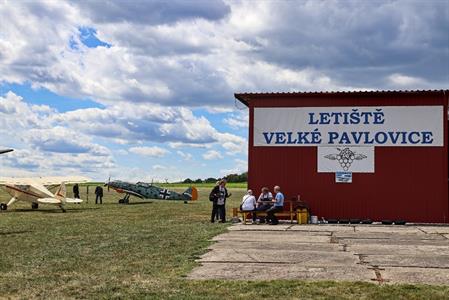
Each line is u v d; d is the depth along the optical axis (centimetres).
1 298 807
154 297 802
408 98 2181
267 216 2122
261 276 963
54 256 1212
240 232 1742
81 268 1055
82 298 805
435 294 806
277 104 2264
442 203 2139
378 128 2194
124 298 800
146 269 1039
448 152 2153
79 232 1747
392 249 1325
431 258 1176
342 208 2191
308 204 2212
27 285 896
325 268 1045
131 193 4256
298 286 867
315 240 1516
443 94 2156
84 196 5525
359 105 2211
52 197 3123
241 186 10981
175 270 1027
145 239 1532
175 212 2867
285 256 1201
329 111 2228
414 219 2147
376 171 2184
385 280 923
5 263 1116
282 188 2239
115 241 1487
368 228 1912
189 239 1529
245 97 2284
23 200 3188
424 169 2158
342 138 2212
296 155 2241
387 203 2164
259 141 2267
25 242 1477
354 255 1219
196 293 825
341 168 2206
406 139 2175
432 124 2164
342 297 794
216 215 2328
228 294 818
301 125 2244
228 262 1119
